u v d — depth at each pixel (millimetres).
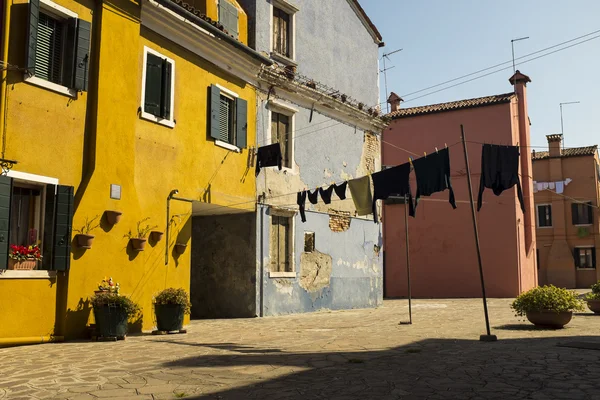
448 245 26719
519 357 7688
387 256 28125
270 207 15477
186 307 11164
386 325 12664
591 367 6891
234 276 15180
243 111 14891
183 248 12492
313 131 17641
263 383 6078
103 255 10383
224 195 14000
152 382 6137
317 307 16969
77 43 10109
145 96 11750
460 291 26188
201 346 9047
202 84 13523
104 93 10602
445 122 27359
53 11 9875
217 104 13906
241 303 14977
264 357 7863
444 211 26969
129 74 11203
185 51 12977
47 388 5852
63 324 9562
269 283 15266
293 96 16859
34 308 9180
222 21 14242
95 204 10242
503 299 23953
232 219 15398
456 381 6133
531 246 27625
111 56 10805
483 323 13039
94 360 7621
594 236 36281
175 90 12594
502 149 9852
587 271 36500
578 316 14930
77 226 9906
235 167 14492
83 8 10422
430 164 10547
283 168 16266
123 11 11141
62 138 9867
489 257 25781
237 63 14555
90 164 10320
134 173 11258
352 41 20156
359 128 19938
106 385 5992
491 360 7461
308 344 9281
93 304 9734
